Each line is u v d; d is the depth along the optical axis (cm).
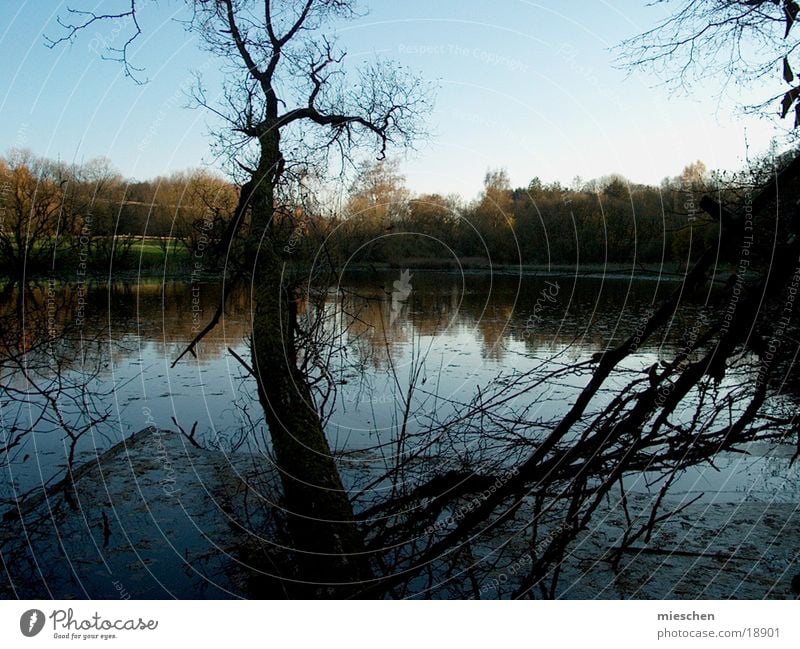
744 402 455
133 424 555
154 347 870
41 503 400
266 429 539
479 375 663
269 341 495
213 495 409
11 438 517
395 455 452
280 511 380
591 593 309
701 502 405
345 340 778
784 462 442
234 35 666
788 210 323
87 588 307
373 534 373
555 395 559
